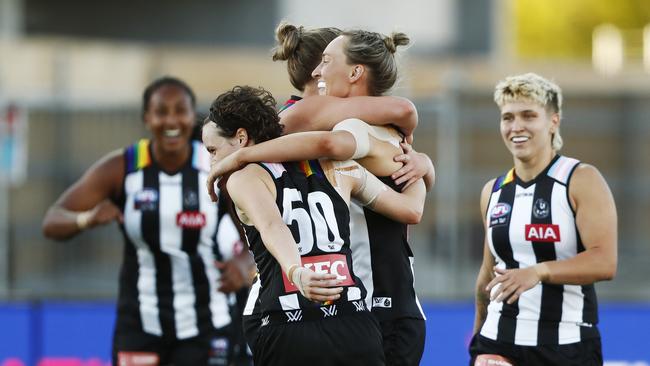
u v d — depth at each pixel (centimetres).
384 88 1314
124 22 5788
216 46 5775
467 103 2836
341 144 1209
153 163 1931
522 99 1562
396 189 1298
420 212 1284
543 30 7962
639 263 2866
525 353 1569
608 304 2530
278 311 1171
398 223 1340
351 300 1180
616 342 2403
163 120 1881
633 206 2944
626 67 5006
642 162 2955
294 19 5781
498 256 1612
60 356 2536
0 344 2542
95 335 2528
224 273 1894
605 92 2980
